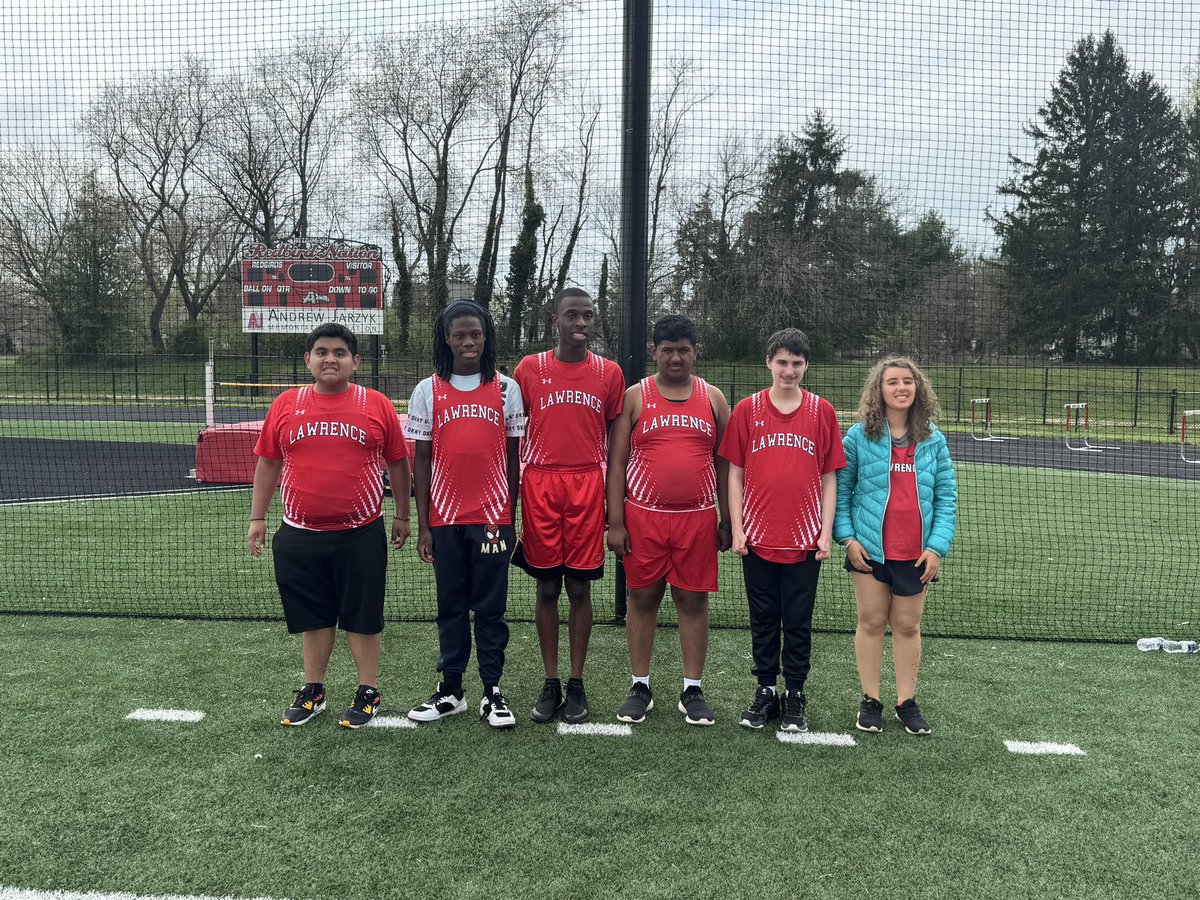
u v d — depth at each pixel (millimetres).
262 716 3299
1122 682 3832
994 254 9695
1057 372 16438
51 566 5777
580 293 3246
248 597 5023
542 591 3354
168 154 15508
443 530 3240
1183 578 5883
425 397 3275
